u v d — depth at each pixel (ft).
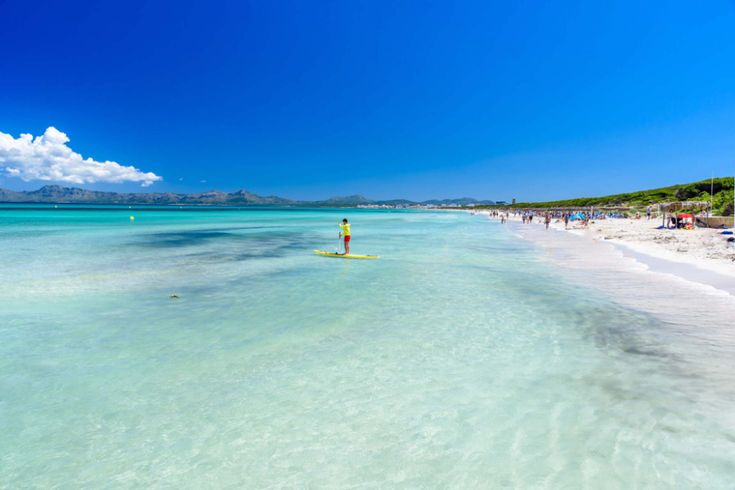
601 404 18.45
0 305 36.17
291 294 41.14
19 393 19.83
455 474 13.91
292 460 14.84
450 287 44.55
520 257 69.87
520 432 16.38
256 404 18.88
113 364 23.31
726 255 59.06
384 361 23.79
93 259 65.31
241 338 27.76
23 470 14.30
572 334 28.25
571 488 13.05
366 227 182.29
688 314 32.53
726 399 18.71
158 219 225.97
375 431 16.65
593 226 162.30
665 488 12.94
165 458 15.02
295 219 267.18
